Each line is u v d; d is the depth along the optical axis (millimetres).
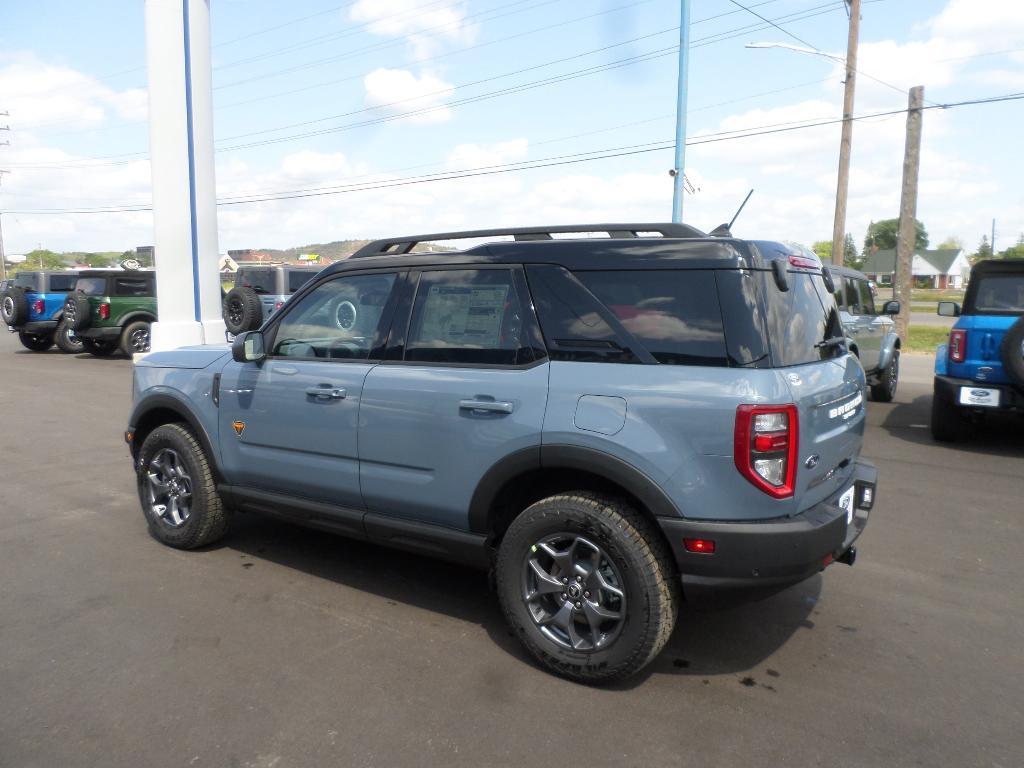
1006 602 4293
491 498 3561
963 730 3025
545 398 3379
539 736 2945
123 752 2807
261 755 2801
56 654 3553
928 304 54188
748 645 3760
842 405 3609
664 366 3201
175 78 14016
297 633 3805
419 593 4332
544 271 3533
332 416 4090
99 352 19406
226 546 5098
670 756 2828
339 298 4219
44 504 6020
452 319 3783
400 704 3160
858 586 4512
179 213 14266
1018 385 7375
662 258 3299
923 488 6656
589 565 3340
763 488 3029
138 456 5344
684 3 16375
